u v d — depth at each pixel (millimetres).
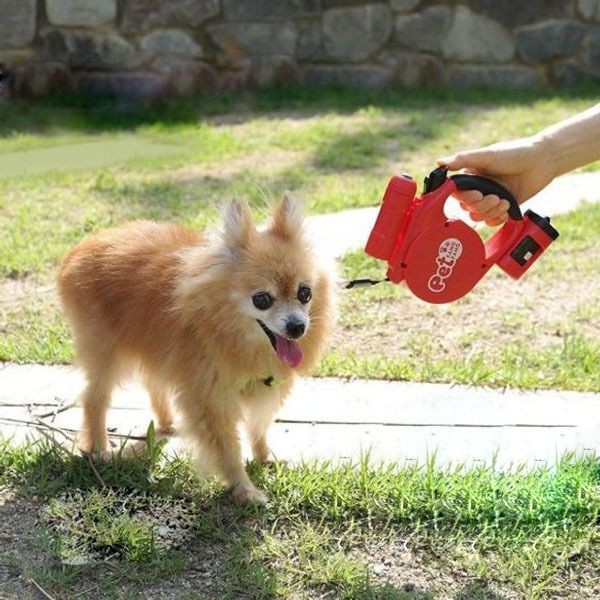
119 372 1997
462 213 2842
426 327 2430
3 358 2279
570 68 4453
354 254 2662
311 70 4383
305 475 1929
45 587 1753
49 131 3820
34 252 2684
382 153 3537
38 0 4055
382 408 2152
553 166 1860
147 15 4125
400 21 4340
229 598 1743
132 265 1971
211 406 1899
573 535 1837
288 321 1847
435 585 1775
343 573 1770
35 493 1903
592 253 2748
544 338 2398
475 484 1902
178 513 1877
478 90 4375
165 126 3887
